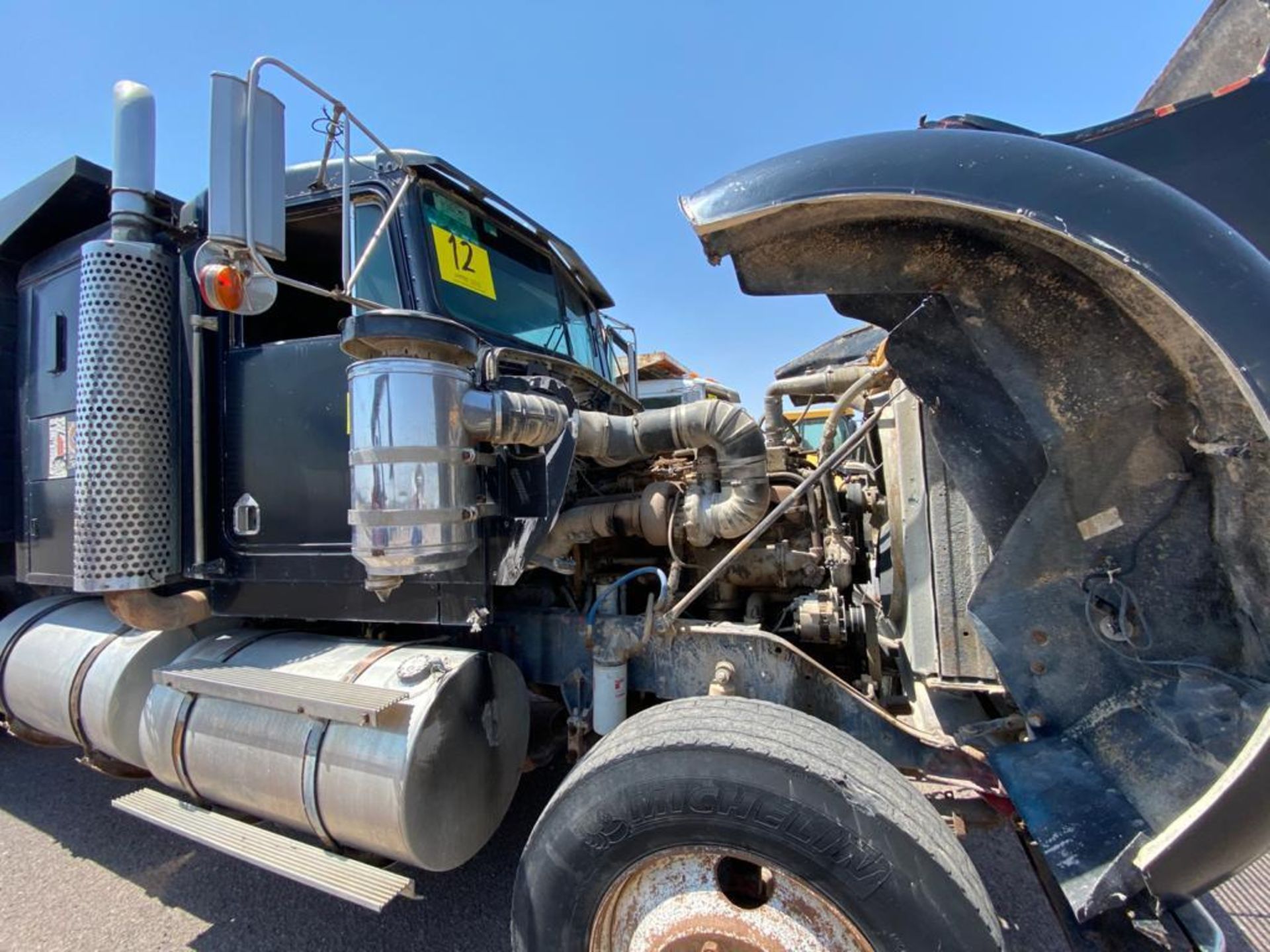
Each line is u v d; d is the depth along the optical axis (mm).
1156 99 1593
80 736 2363
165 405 2121
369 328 1559
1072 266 1102
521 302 2607
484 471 1811
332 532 1936
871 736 1652
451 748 1700
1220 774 1019
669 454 2551
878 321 1396
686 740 1274
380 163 2082
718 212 1219
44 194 2564
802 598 2117
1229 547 1064
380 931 2023
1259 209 1245
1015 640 1261
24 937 1999
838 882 1153
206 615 2213
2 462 2768
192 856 2438
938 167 1095
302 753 1730
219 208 1444
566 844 1316
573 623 2006
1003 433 1285
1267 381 920
